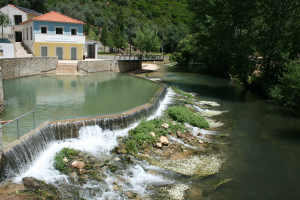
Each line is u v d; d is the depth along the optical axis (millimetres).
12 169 8477
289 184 9805
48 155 10328
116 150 11328
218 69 50781
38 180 8633
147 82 28547
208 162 11234
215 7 28719
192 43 65875
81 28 37844
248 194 9008
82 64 33125
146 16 110688
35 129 10570
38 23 34625
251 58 27734
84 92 20797
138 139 12188
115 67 39781
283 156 12266
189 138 13711
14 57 27562
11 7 43812
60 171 9320
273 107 21844
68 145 11375
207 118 18078
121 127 13477
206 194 8859
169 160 11094
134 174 9695
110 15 86125
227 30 27578
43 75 29188
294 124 17281
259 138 14531
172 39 88500
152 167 10352
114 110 15609
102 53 62719
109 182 9016
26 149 9289
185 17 121000
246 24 27297
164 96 23234
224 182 9664
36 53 34562
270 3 26312
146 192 8703
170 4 135625
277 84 26016
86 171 9492
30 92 19734
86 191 8367
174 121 15844
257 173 10531
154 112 17297
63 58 36500
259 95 27109
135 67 47000
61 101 17297
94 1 97250
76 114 14344
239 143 13688
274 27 26656
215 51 31406
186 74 45375
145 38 73562
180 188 9102
